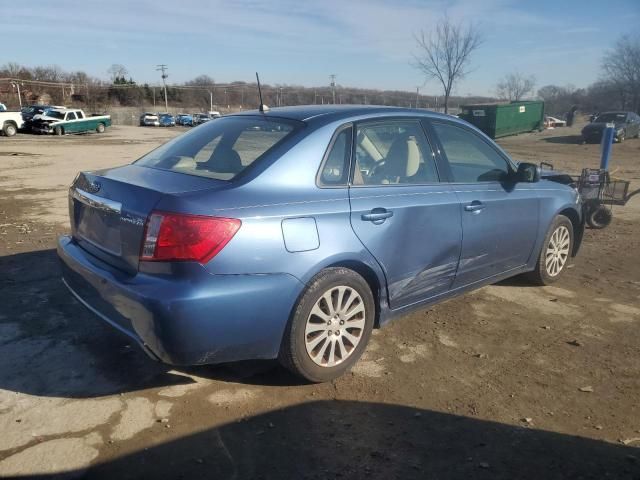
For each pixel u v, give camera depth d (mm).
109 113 77062
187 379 3541
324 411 3232
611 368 3840
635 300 5168
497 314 4742
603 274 5984
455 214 4133
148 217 3004
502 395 3459
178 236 2916
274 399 3346
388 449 2904
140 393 3371
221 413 3186
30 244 6668
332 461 2801
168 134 41906
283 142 3471
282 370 3695
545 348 4121
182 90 113312
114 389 3406
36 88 87125
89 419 3092
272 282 3113
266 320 3137
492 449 2924
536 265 5285
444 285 4234
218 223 2957
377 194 3682
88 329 4199
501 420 3189
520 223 4805
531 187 4977
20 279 5305
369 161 3773
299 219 3234
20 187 11570
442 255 4094
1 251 6312
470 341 4207
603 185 8305
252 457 2816
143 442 2906
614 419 3232
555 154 23688
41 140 30062
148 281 2975
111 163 17250
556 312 4824
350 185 3592
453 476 2713
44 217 8398
